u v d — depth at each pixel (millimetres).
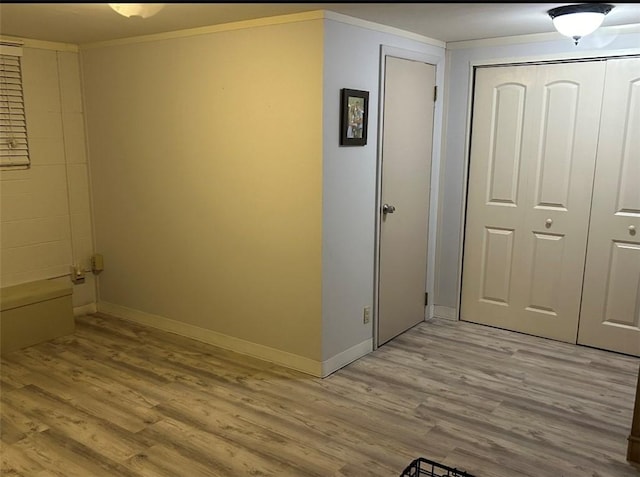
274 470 2477
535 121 3879
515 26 3482
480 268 4281
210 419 2904
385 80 3541
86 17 3203
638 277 3646
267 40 3229
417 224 4141
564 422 2896
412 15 3123
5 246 4039
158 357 3705
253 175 3461
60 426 2834
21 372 3471
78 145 4383
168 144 3867
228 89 3463
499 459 2568
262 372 3475
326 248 3275
